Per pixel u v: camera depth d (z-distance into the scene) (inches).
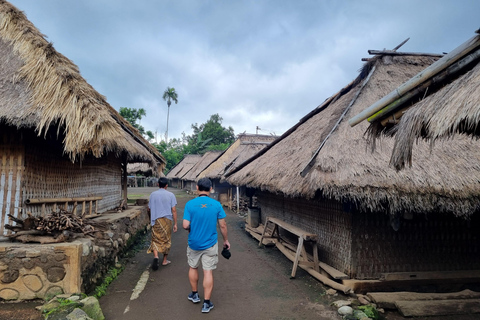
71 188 236.2
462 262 208.4
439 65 115.3
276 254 297.0
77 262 155.9
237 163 729.6
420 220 206.1
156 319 153.3
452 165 183.2
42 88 167.0
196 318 155.5
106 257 209.6
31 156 186.2
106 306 166.9
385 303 169.8
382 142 201.0
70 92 166.4
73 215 180.4
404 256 202.4
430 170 179.3
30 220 167.5
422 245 204.8
